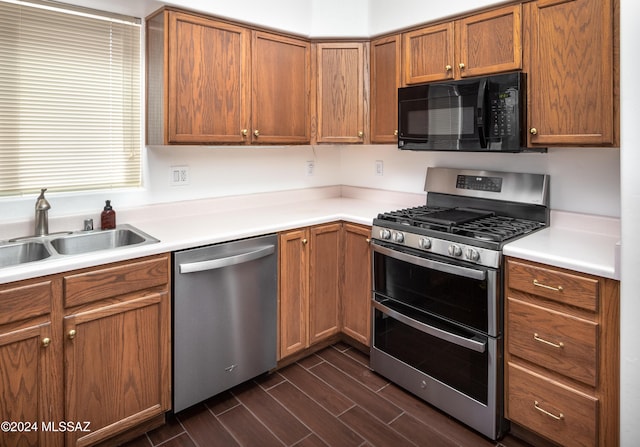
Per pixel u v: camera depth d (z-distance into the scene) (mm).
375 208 2934
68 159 2236
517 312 1852
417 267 2197
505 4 2086
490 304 1895
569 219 2211
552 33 1929
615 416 1597
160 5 2166
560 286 1692
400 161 3078
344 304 2727
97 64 2275
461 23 2273
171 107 2215
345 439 1947
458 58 2301
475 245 1941
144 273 1862
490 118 2117
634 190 1462
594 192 2150
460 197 2652
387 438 1955
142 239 2066
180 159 2627
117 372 1826
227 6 2338
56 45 2145
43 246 1939
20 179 2107
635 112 1441
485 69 2188
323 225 2600
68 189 2254
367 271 2551
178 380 2020
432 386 2168
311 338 2605
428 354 2186
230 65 2412
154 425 2018
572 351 1683
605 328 1593
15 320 1549
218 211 2787
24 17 2047
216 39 2346
